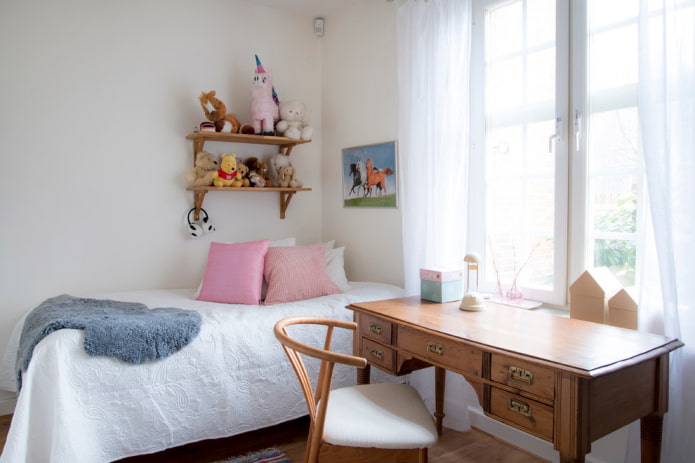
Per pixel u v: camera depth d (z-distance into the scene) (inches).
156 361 76.4
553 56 84.6
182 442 78.6
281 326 64.7
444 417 95.8
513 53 90.4
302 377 61.7
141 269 114.4
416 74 98.5
